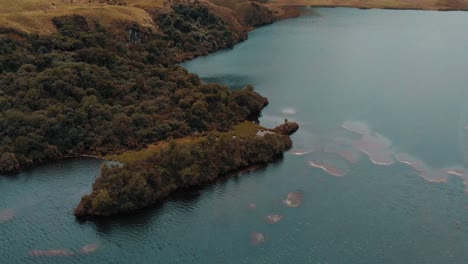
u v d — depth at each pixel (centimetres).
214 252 9081
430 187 11131
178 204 10550
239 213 10212
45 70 14838
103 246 9262
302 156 12619
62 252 9088
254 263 8794
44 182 11338
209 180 11362
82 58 16100
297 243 9294
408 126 14312
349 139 13562
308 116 15225
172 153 11419
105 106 13962
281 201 10606
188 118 14088
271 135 12950
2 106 13412
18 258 8906
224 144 12125
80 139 12975
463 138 13525
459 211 10275
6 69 15138
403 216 10106
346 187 11144
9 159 11931
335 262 8819
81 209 10044
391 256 8975
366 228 9719
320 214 10138
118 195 10250
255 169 11988
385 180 11425
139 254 9050
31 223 9838
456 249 9162
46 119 12962
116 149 12925
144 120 13675
